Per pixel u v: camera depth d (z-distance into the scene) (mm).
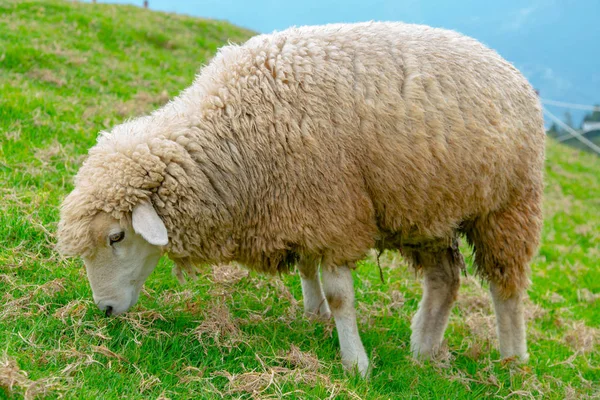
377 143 3711
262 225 3754
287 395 3258
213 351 3650
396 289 5707
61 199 5273
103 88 9984
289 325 4238
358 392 3492
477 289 6328
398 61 3850
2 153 5879
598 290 7547
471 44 4195
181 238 3688
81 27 13828
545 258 8648
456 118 3854
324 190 3631
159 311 4004
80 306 3770
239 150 3656
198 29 18234
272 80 3701
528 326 5816
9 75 9133
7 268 4145
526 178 4266
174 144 3562
